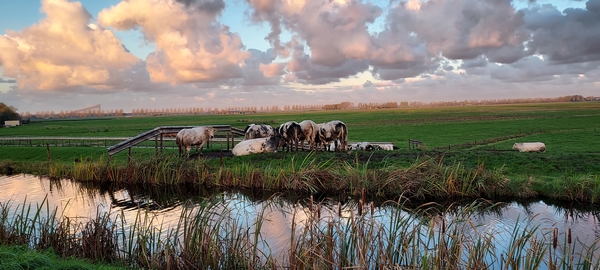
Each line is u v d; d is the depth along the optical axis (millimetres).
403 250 7211
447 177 15773
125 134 67625
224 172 19141
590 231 11102
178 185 19234
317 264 6613
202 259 7875
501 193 15289
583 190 14461
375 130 69312
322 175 17172
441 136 53938
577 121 73812
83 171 21641
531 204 14367
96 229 8883
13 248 7625
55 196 17641
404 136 55969
